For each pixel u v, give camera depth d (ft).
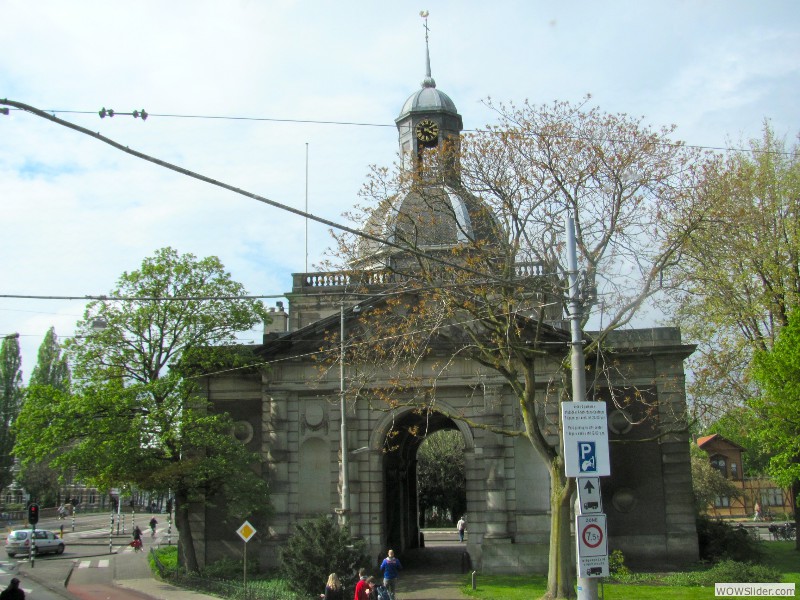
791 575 113.50
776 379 112.57
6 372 273.33
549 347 135.85
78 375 134.00
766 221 132.67
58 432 125.08
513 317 102.99
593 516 59.16
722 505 294.66
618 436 138.92
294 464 140.26
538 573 129.90
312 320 157.58
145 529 272.92
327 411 141.08
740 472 296.51
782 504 295.48
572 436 59.98
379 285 111.45
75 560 166.71
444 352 137.90
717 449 298.35
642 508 136.67
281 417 140.77
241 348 141.28
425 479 249.96
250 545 141.28
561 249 99.19
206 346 138.82
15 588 81.35
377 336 124.26
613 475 138.31
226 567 131.54
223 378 147.64
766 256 131.54
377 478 137.90
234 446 132.57
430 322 113.60
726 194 100.89
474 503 134.82
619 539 136.05
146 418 129.90
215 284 140.15
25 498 370.53
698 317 137.08
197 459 129.80
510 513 133.80
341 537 107.24
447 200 112.68
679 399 138.00
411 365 121.39
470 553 134.00
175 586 125.59
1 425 270.05
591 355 135.64
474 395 137.49
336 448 139.54
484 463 134.82
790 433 114.62
